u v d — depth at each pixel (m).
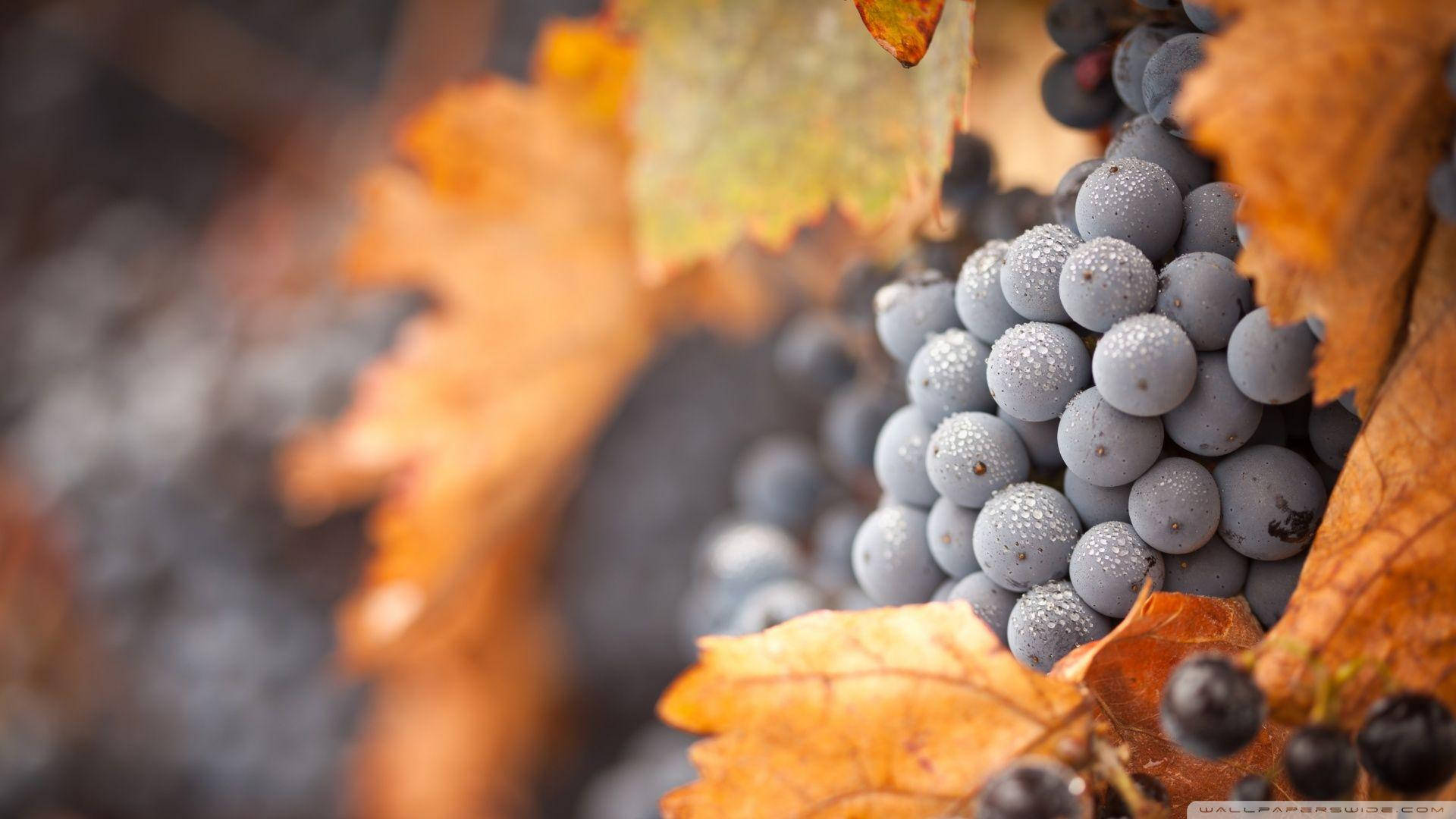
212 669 0.66
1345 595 0.31
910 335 0.36
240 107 0.77
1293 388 0.32
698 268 0.53
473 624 0.64
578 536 0.71
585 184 0.48
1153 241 0.33
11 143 0.79
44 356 0.73
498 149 0.48
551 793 0.70
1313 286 0.31
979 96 0.44
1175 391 0.32
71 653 0.69
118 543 0.66
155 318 0.73
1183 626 0.33
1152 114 0.33
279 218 0.74
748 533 0.46
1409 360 0.32
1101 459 0.32
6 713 0.69
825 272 0.52
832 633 0.33
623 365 0.54
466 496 0.51
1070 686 0.32
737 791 0.33
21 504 0.69
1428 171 0.31
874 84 0.40
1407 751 0.30
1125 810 0.33
